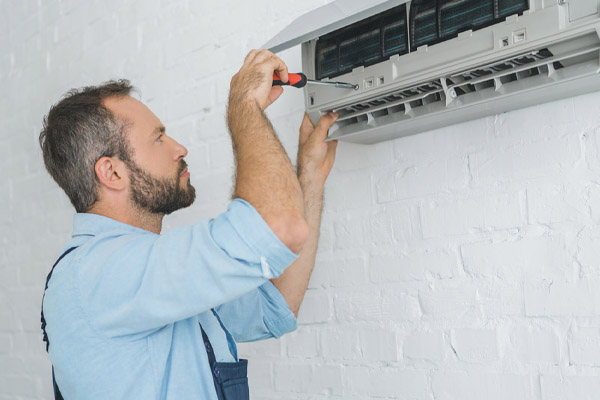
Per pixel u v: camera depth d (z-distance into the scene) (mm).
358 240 1451
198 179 1825
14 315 2426
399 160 1387
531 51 957
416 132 1327
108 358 976
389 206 1399
